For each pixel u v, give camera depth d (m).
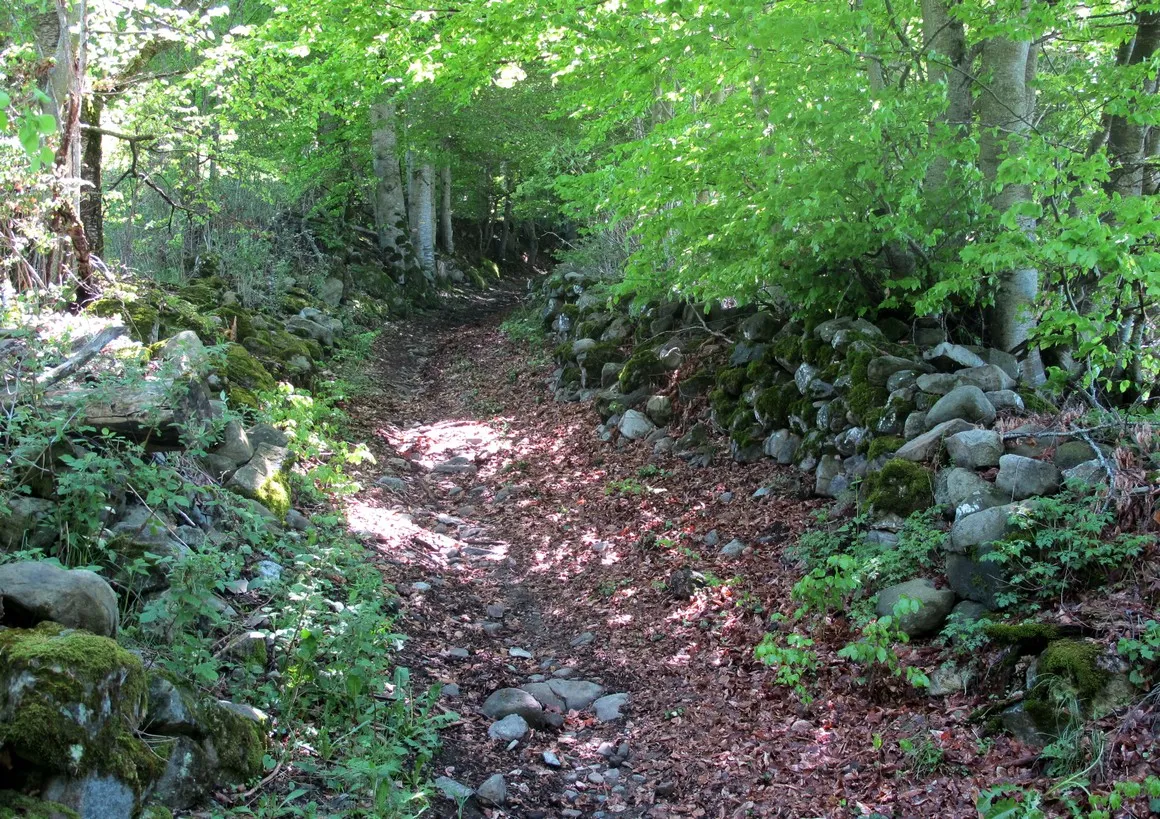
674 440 9.50
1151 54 7.42
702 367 9.97
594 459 9.88
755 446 8.53
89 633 3.29
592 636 6.26
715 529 7.54
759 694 5.20
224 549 5.49
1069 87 7.70
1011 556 5.04
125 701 3.23
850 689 5.02
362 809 3.70
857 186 6.96
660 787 4.41
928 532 5.63
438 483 9.79
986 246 5.96
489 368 15.07
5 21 8.05
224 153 12.35
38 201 7.46
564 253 17.62
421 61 10.41
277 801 3.67
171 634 4.04
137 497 5.09
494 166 27.56
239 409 7.78
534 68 16.92
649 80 8.84
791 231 7.40
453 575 7.14
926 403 6.91
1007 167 5.46
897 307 8.00
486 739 4.75
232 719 3.80
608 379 11.40
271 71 10.92
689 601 6.48
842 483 7.25
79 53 8.01
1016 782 3.93
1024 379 7.62
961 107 7.48
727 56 7.08
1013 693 4.41
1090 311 6.68
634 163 8.41
